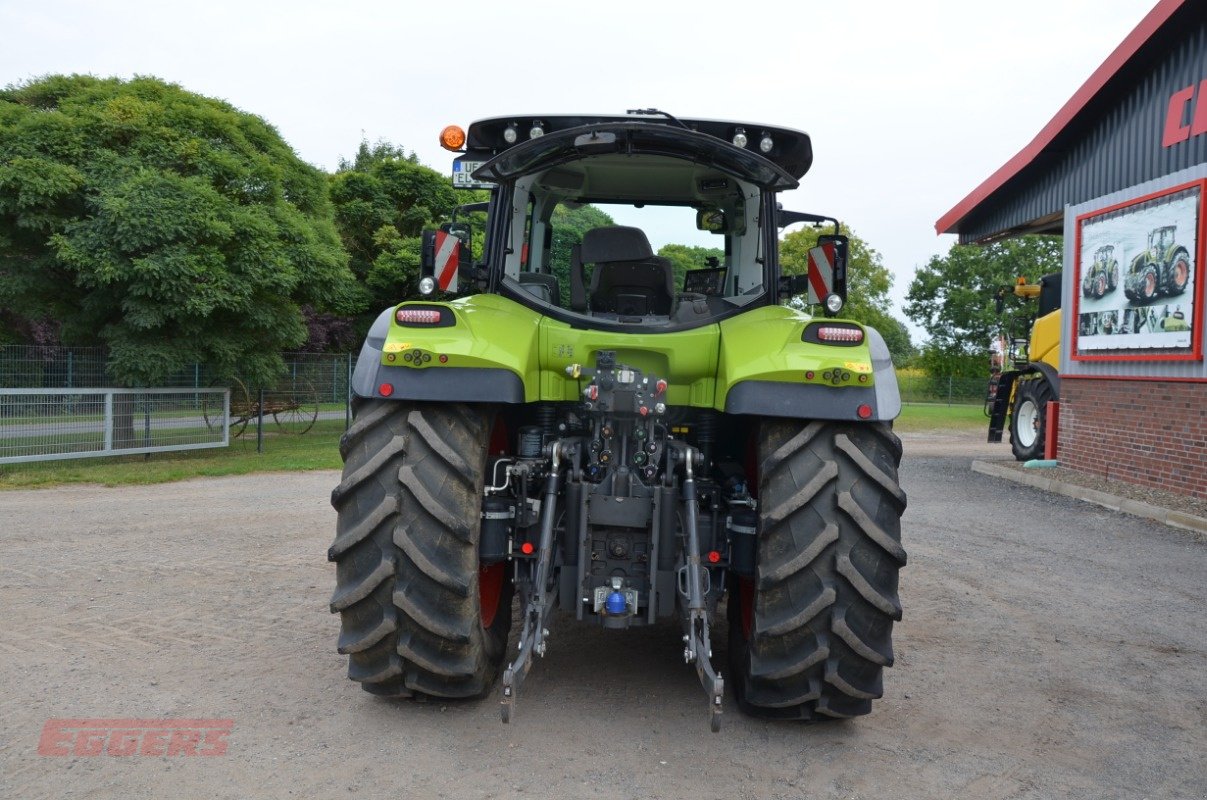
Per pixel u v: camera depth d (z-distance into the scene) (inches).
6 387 504.7
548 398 140.9
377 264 978.1
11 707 137.5
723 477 152.2
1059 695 154.6
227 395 572.4
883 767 123.4
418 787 113.8
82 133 535.2
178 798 109.7
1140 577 249.1
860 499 124.6
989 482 464.1
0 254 535.2
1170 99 387.2
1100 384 442.3
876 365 131.1
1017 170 491.5
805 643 125.3
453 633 125.0
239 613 192.2
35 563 239.0
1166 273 386.3
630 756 124.5
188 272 505.4
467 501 126.0
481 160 159.3
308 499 372.2
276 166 614.5
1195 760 128.6
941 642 185.2
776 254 152.4
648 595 132.2
